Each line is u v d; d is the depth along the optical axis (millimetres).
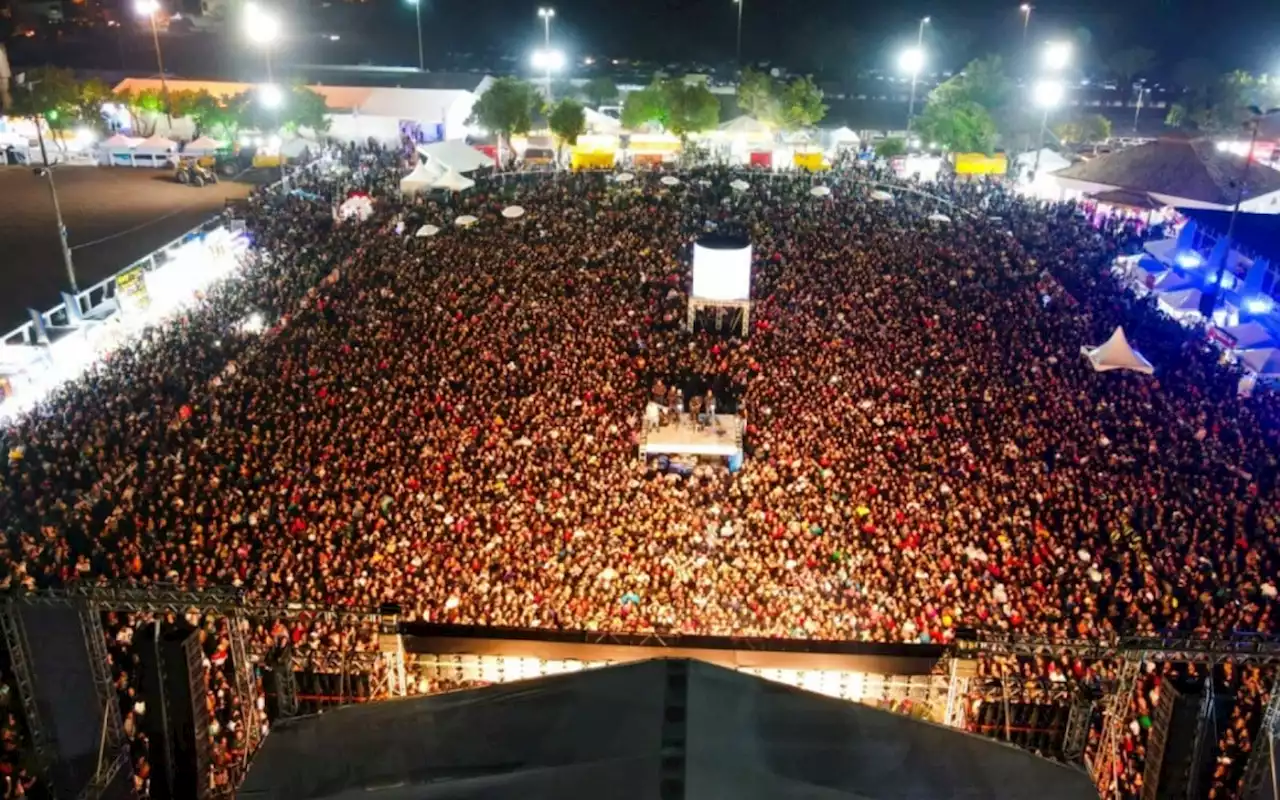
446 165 48500
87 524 20312
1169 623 17438
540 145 61156
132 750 13438
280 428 24812
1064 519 20688
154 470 22531
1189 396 27375
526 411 25375
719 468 23266
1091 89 92750
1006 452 23719
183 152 56750
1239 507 21031
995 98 64188
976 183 53812
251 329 31500
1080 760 12586
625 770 4777
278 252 38750
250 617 16234
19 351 27484
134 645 12398
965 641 13062
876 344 30609
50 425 24156
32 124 57094
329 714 5828
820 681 13641
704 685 5492
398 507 20891
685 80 65062
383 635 13453
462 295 34125
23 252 40906
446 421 24922
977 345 30656
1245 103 70375
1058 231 44344
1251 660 13328
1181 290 36906
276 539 19578
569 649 13758
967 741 5602
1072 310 34094
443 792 4969
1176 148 47281
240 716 13852
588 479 21984
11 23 90188
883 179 53281
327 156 55156
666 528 19984
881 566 18812
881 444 23969
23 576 17641
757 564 18500
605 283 35562
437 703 5699
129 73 64500
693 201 46562
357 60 94938
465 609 17109
